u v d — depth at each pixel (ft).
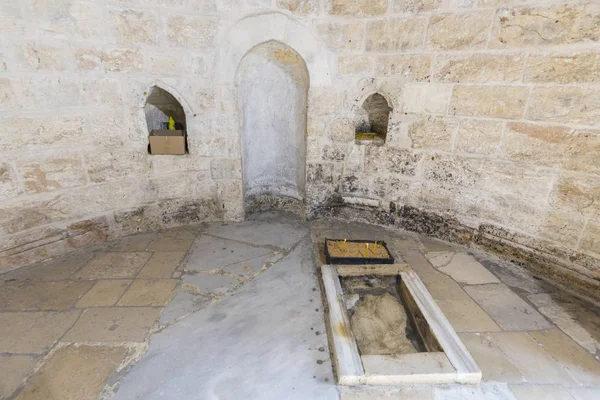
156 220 10.07
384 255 8.58
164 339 5.92
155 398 4.80
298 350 5.75
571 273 7.63
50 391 4.87
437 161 9.38
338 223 11.02
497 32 7.66
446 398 4.84
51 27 7.21
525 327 6.43
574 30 6.72
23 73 7.11
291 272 8.16
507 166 8.27
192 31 8.68
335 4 8.81
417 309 6.55
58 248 8.54
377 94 10.50
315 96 9.73
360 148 10.26
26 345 5.71
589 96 6.78
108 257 8.60
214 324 6.33
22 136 7.40
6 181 7.41
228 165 10.22
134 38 8.24
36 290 7.22
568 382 5.20
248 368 5.36
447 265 8.61
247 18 8.84
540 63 7.27
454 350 5.40
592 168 7.00
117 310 6.65
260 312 6.70
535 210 8.04
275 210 11.87
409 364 5.15
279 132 11.46
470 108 8.47
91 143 8.42
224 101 9.50
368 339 6.07
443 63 8.52
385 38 8.96
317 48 9.23
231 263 8.49
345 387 4.99
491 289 7.63
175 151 9.64
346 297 7.23
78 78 7.82
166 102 10.94
